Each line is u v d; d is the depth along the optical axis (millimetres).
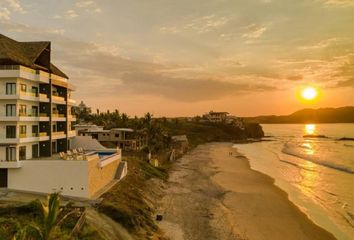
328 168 82188
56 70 49969
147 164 65438
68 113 49688
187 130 196625
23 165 36125
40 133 41125
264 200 47781
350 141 183000
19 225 22969
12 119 36656
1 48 38156
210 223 36594
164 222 35969
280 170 78375
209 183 58938
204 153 116750
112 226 29297
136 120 122938
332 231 35719
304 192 54156
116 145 86812
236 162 91812
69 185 35906
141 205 38656
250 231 34781
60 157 40531
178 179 61781
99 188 40375
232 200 47188
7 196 33500
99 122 133375
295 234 34406
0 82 37469
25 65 39438
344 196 51688
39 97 40844
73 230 23266
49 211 18438
